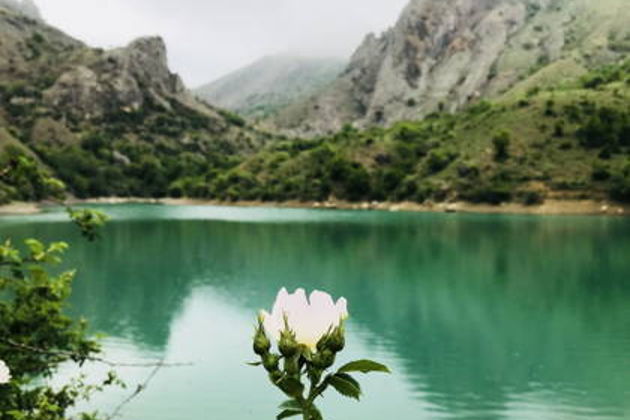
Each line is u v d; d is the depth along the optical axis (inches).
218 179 7308.1
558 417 788.6
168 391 844.0
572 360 1055.0
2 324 305.0
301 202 6368.1
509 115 6392.7
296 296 66.2
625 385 914.7
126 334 1183.6
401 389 901.2
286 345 63.8
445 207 5265.8
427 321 1358.3
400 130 7219.5
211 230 3570.4
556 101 6382.9
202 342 1134.4
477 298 1616.6
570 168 5157.5
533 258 2348.7
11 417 259.0
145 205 7086.6
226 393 840.9
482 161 5570.9
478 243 2839.6
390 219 4466.0
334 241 2962.6
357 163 6407.5
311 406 66.0
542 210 4815.5
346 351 1109.7
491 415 797.9
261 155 7829.7
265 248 2691.9
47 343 321.1
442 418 781.9
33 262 308.3
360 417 787.4
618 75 7691.9
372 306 1507.1
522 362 1047.0
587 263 2217.0
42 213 4980.3
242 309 1435.8
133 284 1766.7
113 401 791.7
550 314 1433.3
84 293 1617.9
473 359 1066.7
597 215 4584.2
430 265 2193.7
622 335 1228.5
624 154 5196.9
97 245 2657.5
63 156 7637.8
